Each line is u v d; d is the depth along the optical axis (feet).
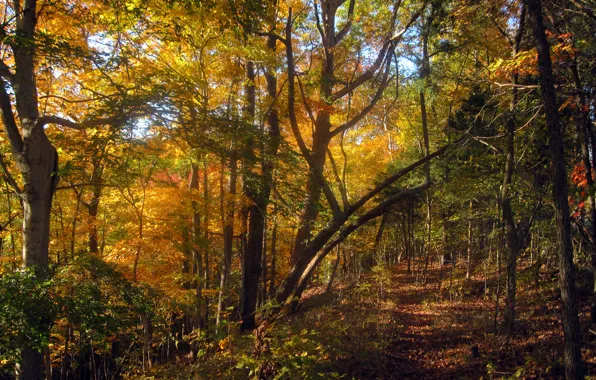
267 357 21.06
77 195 38.99
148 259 35.01
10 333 18.71
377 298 53.67
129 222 37.63
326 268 78.28
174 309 34.65
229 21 30.89
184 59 37.09
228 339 26.22
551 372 26.32
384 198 70.18
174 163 42.34
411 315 46.06
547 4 27.94
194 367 26.76
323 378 20.92
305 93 44.88
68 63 27.50
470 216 57.00
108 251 40.83
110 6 28.50
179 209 36.29
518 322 36.73
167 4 28.50
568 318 21.49
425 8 36.86
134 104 27.27
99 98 28.78
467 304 48.32
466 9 31.53
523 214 40.75
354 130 71.51
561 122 31.12
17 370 24.93
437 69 37.06
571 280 21.44
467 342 35.01
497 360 30.19
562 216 21.68
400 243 108.47
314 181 37.99
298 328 30.32
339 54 47.03
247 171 34.94
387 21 43.68
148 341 36.27
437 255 81.35
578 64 30.25
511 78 33.94
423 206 73.00
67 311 21.09
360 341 32.63
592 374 24.20
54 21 31.22
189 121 29.96
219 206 39.55
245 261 47.80
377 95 44.37
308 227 45.55
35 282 20.58
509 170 34.32
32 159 27.04
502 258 54.80
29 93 27.40
